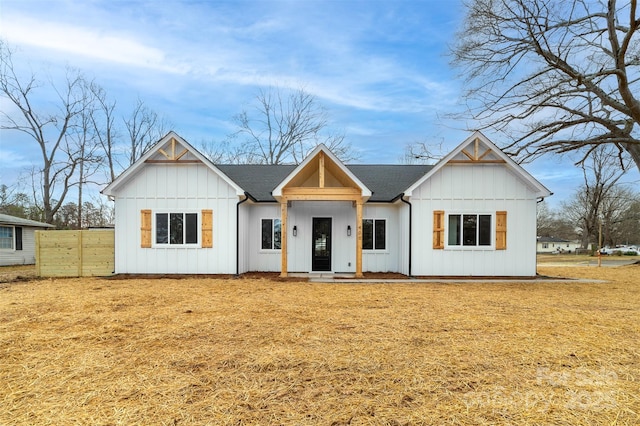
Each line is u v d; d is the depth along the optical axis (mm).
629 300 8320
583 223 47000
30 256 21312
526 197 12602
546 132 14773
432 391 3412
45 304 7609
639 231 50219
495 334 5312
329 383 3582
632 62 13141
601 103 14742
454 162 12609
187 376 3758
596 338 5125
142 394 3350
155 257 12727
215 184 12750
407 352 4488
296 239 14008
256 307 7234
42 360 4238
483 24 13672
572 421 2881
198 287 10070
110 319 6219
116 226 12734
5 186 29344
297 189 12312
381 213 14055
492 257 12516
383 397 3287
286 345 4754
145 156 12570
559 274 15164
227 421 2871
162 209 12742
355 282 11273
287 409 3062
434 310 7008
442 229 12539
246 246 13688
